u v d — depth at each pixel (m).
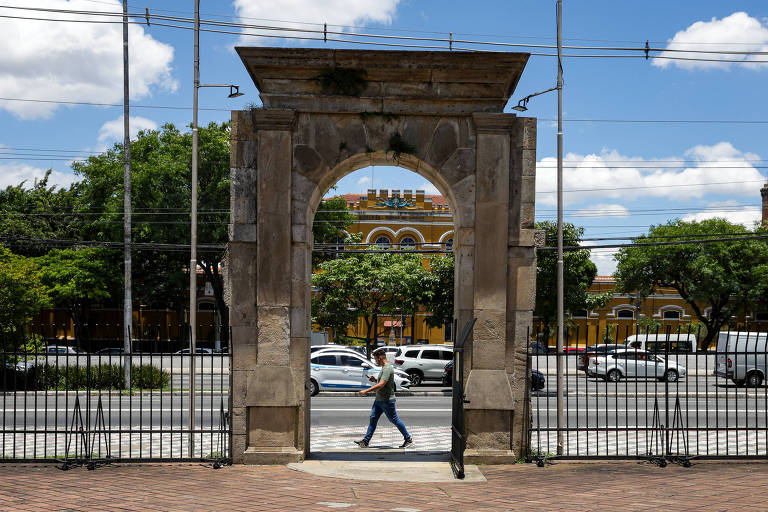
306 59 10.62
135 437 13.93
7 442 13.32
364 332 51.09
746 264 45.19
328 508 7.71
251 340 10.75
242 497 8.31
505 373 10.69
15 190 52.03
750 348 26.41
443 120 10.86
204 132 40.91
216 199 40.53
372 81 10.80
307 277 10.84
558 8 13.81
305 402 11.00
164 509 7.66
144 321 46.47
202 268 44.59
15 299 21.97
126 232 26.52
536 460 10.73
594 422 16.64
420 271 37.41
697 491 8.66
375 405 12.82
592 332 52.84
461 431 9.62
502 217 10.73
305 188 10.79
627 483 9.22
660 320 53.03
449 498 8.29
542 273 28.55
